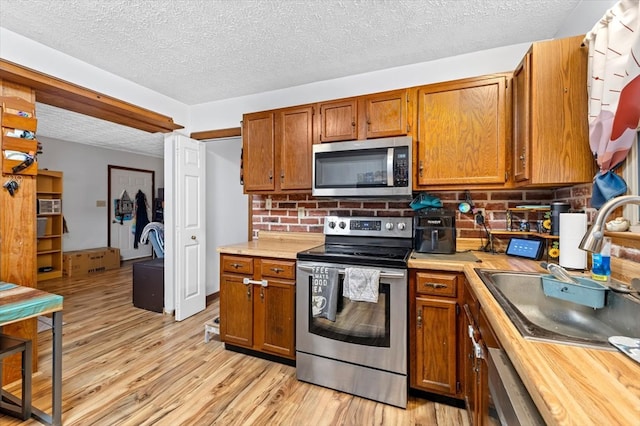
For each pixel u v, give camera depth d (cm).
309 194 274
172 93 302
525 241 188
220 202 383
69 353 236
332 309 186
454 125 198
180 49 219
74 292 407
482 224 221
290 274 211
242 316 229
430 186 206
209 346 251
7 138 190
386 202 246
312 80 273
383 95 216
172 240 322
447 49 221
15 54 200
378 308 182
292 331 211
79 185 532
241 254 229
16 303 144
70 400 178
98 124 404
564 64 152
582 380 59
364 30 196
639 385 57
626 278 123
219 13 177
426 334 176
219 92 300
